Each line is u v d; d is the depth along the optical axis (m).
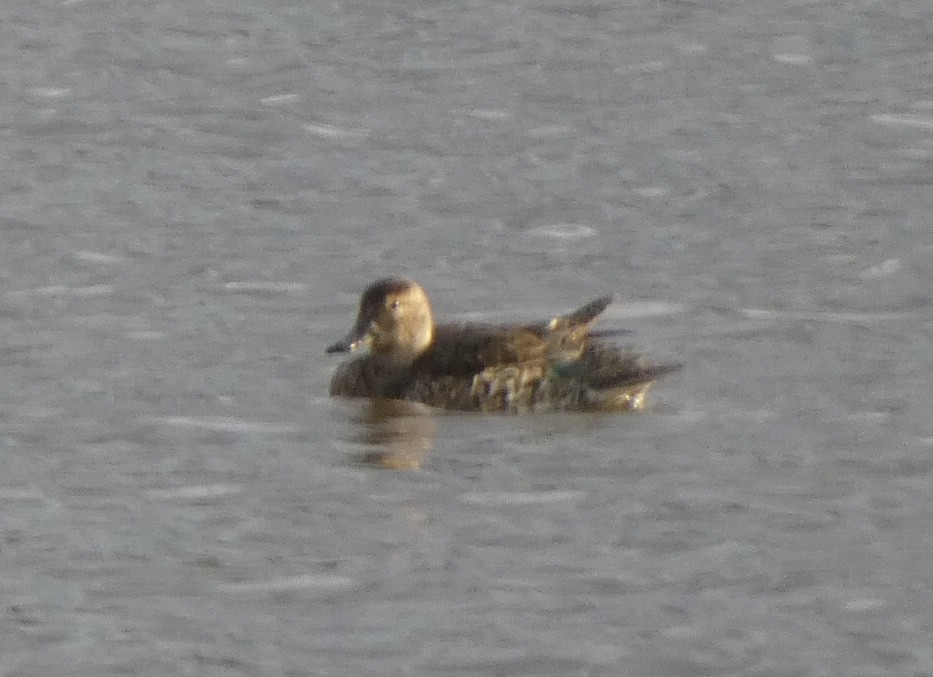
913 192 24.16
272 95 28.28
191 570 14.12
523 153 25.86
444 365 17.52
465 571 14.10
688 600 13.67
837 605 13.60
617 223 23.16
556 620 13.38
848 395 17.58
